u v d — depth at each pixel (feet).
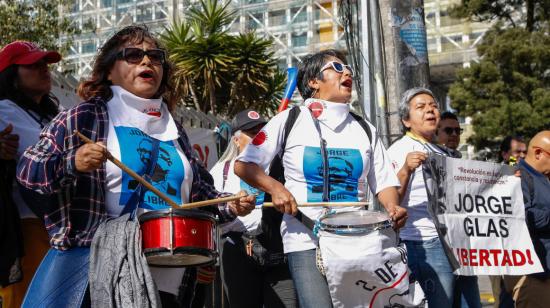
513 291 18.70
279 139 13.11
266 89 69.97
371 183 13.87
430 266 15.66
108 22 106.63
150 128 11.12
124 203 10.50
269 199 15.14
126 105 11.00
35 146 10.30
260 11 114.62
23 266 13.75
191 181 11.57
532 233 17.98
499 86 89.61
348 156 13.10
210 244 10.39
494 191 17.10
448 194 16.11
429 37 134.82
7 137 13.26
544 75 91.66
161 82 12.09
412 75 24.06
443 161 16.01
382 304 12.35
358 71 26.84
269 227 15.30
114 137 10.66
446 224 15.76
